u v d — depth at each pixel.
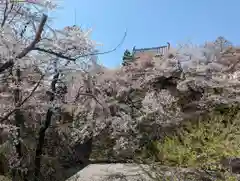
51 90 5.57
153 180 3.40
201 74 6.33
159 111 5.43
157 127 5.31
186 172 3.55
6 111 4.92
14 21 4.25
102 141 6.75
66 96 6.03
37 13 4.16
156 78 6.80
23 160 6.01
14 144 5.50
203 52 7.07
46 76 5.25
